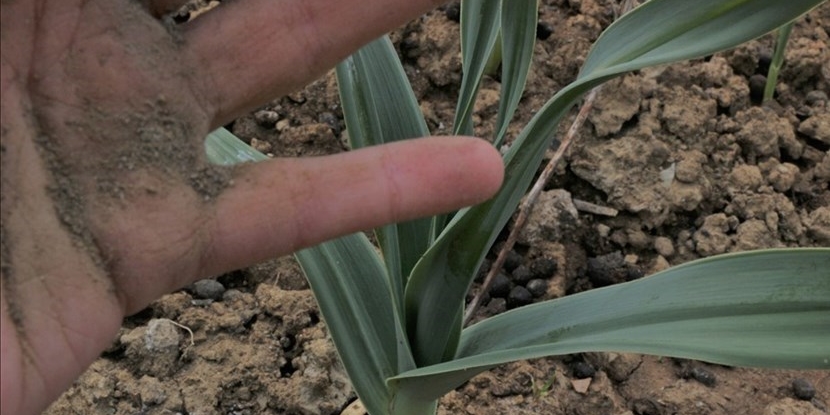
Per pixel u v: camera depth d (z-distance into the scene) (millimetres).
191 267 193
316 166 187
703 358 195
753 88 371
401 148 183
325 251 247
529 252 325
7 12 187
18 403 172
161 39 199
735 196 336
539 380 297
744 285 201
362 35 207
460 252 207
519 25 214
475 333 241
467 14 241
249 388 287
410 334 241
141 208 188
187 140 196
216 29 203
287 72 210
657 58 189
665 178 336
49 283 177
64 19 191
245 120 354
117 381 281
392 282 226
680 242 333
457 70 364
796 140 354
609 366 301
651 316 207
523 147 196
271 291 305
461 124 232
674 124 347
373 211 186
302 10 203
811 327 191
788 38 357
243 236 190
